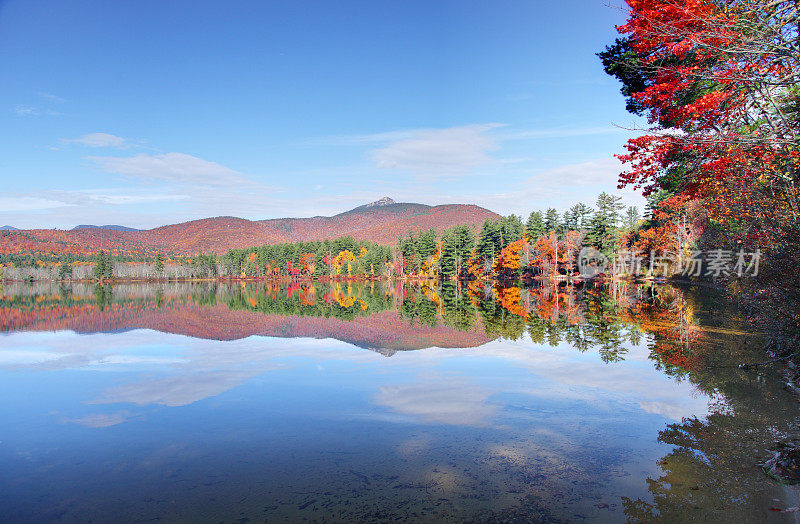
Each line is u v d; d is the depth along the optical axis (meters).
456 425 6.85
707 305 22.19
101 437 6.65
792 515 4.13
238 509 4.55
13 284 95.75
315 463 5.63
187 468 5.57
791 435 5.95
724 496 4.53
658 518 4.16
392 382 9.53
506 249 66.50
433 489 4.89
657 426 6.54
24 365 11.89
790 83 6.35
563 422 6.86
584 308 23.75
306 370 10.86
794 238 7.68
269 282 100.56
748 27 6.03
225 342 15.68
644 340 13.41
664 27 6.71
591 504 4.47
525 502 4.54
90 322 22.67
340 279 108.44
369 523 4.19
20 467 5.67
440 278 89.56
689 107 7.00
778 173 7.51
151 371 10.97
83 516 4.51
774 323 9.48
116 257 157.12
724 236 13.45
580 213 69.44
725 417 6.73
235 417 7.44
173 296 49.31
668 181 10.81
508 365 10.88
